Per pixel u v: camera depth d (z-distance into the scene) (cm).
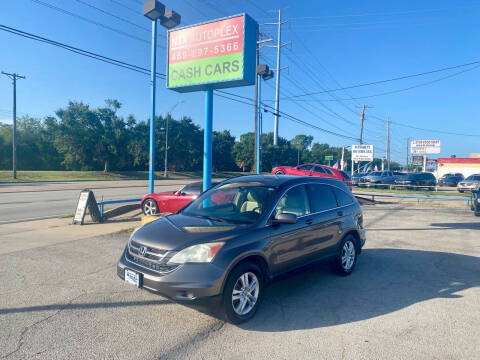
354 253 590
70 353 316
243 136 8681
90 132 5188
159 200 1059
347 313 421
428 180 3044
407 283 538
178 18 1197
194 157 7206
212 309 363
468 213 1406
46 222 1026
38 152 5906
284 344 342
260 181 503
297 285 523
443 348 340
